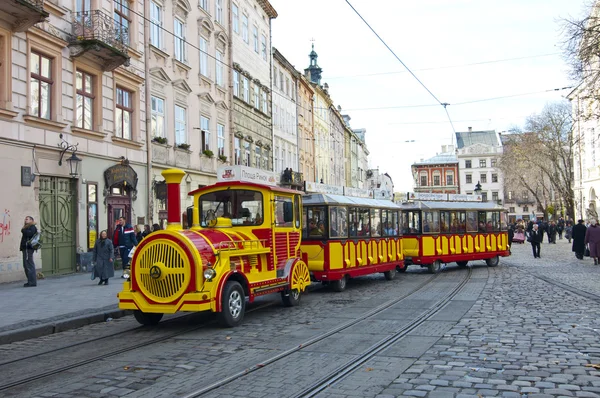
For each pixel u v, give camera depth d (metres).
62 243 18.22
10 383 6.31
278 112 44.00
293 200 12.99
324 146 61.09
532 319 9.77
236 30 34.84
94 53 19.14
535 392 5.56
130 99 22.53
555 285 15.12
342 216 16.11
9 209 15.84
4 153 15.70
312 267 15.38
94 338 9.12
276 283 11.66
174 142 25.86
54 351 8.12
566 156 51.91
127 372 6.73
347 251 16.06
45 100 17.52
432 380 6.07
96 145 19.88
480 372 6.35
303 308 12.25
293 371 6.62
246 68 36.56
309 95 54.69
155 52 24.28
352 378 6.24
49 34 17.31
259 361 7.16
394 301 12.92
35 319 10.04
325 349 7.83
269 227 11.68
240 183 11.93
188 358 7.45
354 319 10.41
